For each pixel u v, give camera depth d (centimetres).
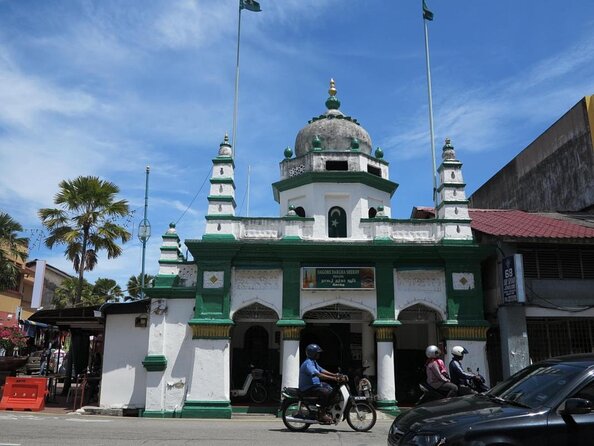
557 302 1564
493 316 1623
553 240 1545
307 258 1597
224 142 1712
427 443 562
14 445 876
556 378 614
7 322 3588
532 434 550
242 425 1262
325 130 1911
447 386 1034
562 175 2311
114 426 1178
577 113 2222
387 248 1588
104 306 1647
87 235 2562
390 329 1563
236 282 1584
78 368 2058
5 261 3041
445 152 1731
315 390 1129
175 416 1509
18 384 1608
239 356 1938
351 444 940
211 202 1628
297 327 1542
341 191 1717
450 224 1634
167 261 1633
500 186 2842
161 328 1579
